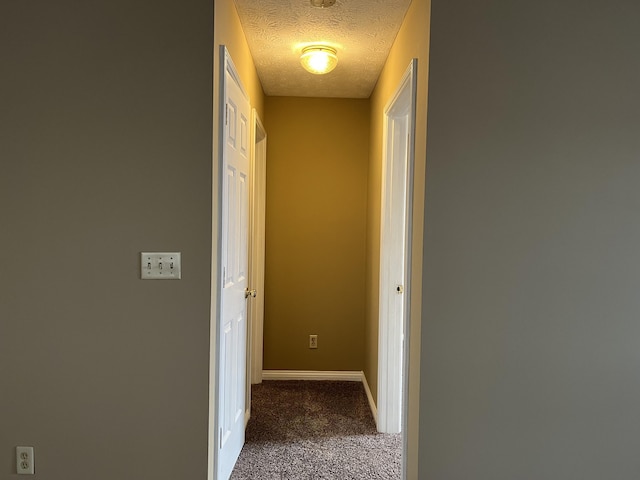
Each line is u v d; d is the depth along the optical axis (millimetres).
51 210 1944
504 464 2025
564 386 2016
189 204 1961
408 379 2174
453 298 2000
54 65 1920
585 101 1987
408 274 2195
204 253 1965
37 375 1972
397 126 3020
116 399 1983
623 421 2020
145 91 1938
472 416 2014
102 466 1995
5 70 1916
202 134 1949
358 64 3164
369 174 3883
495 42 1973
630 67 1986
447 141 1983
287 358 4109
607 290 2008
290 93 3922
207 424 1989
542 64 1981
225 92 2080
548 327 2012
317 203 4059
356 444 2887
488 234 1996
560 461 2025
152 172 1952
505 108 1981
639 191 1997
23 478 1988
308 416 3318
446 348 2004
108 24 1922
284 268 4082
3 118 1924
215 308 2049
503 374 2012
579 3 1979
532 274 2004
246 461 2652
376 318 3322
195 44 1935
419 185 2082
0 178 1932
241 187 2645
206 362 1982
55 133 1932
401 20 2486
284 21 2518
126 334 1974
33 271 1953
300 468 2588
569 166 1995
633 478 2025
